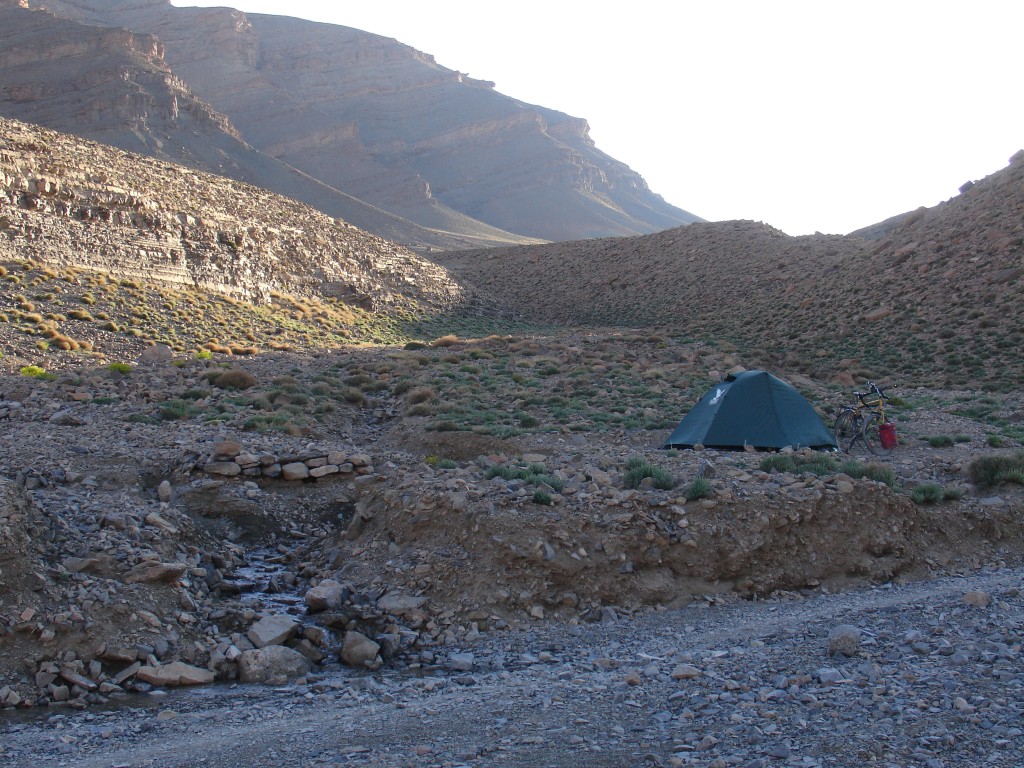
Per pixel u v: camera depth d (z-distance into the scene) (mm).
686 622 11656
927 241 64062
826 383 40781
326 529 14992
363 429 27078
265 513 14984
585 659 10359
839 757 7012
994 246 57000
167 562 11562
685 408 29047
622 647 10719
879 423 22828
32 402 24578
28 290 46969
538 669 10047
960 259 57969
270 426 23469
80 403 25250
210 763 7582
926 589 13008
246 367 36188
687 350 48031
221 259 62875
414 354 42438
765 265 84250
